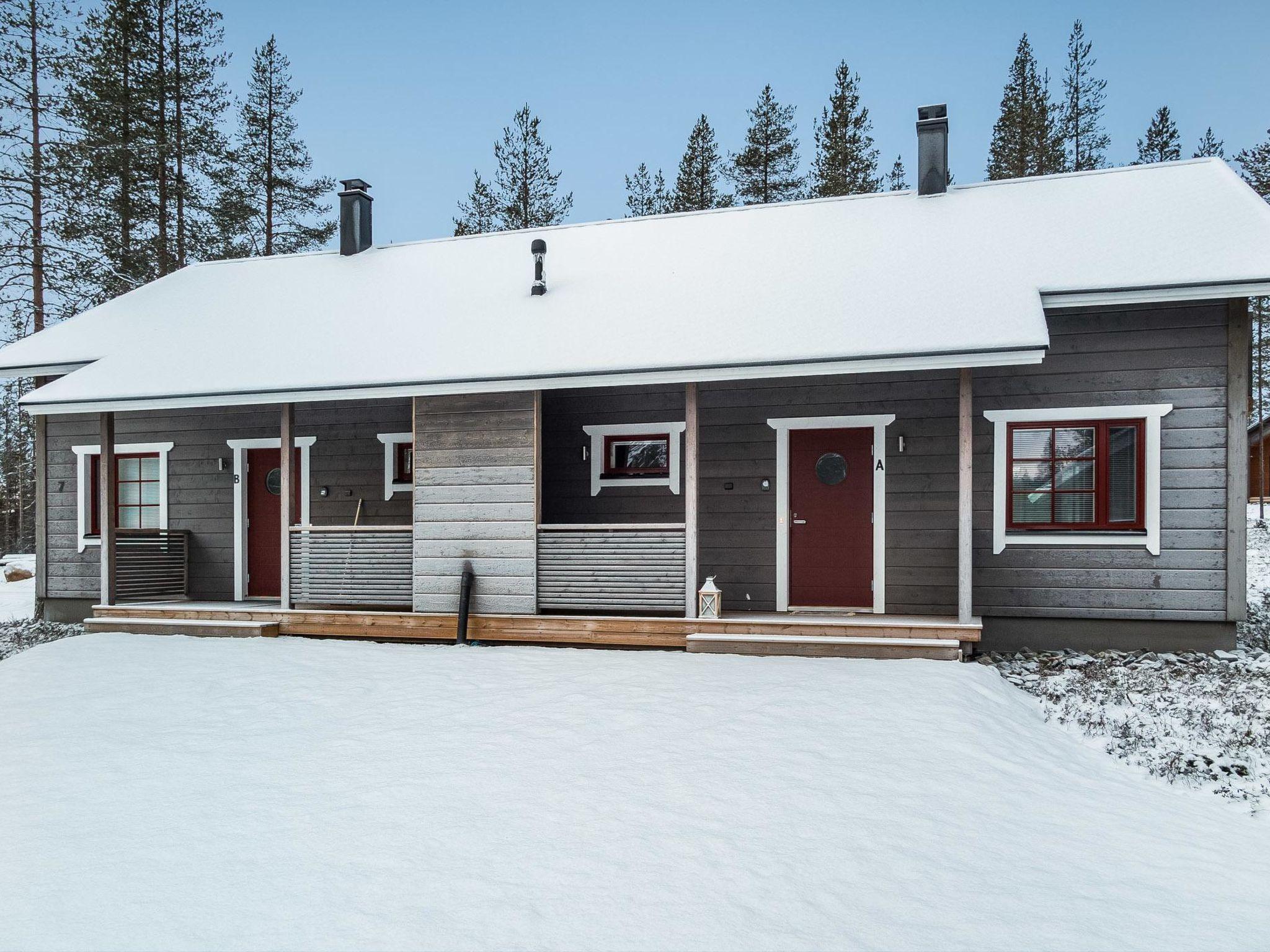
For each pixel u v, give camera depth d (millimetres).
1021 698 7152
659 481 10305
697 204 27734
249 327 11445
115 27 20750
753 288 9625
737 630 8594
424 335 10172
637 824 4219
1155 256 8391
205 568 12102
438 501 9586
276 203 26125
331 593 10039
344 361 9906
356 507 11555
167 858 3852
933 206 10836
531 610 9273
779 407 9883
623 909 3375
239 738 5895
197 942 3113
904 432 9453
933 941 3207
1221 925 3434
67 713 6688
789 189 27344
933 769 5062
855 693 6641
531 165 28938
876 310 8570
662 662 8070
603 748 5434
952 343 7688
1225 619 8359
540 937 3160
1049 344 7562
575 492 10562
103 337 12062
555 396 10656
